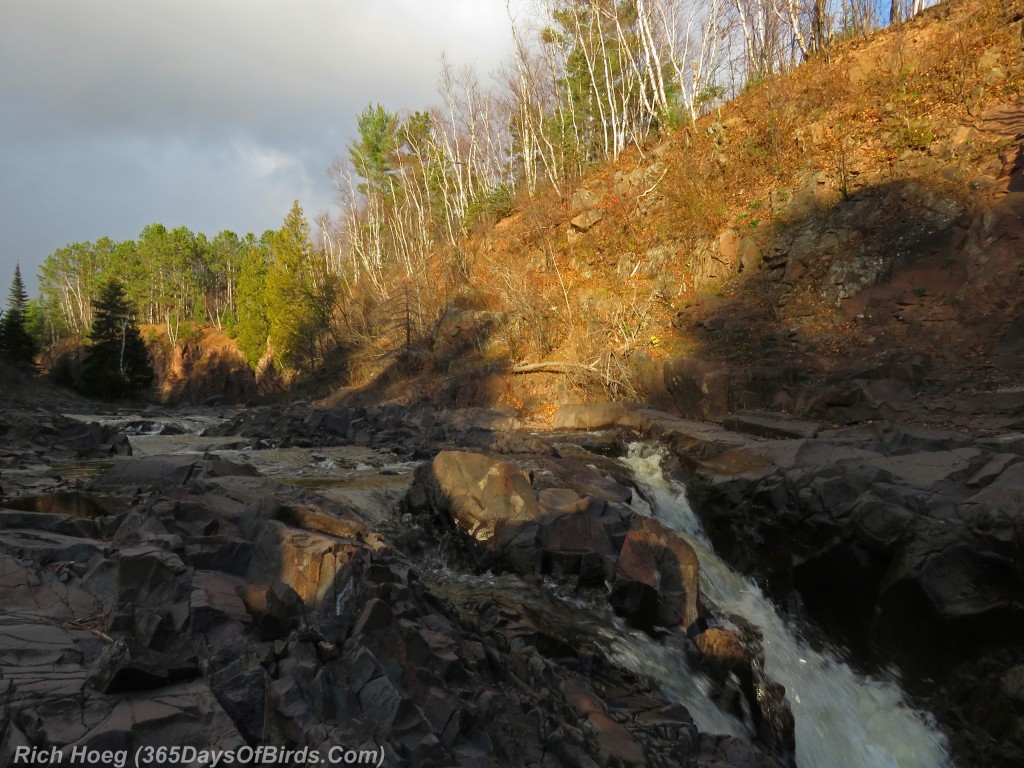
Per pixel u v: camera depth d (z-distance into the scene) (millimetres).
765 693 7551
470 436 18547
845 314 17312
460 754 4211
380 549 6852
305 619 5363
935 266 16531
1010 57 18547
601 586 8758
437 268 39219
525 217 31641
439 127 47000
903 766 7648
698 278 22172
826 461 10109
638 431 16578
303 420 22094
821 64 24766
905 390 13578
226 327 82188
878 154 19578
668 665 7523
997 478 8375
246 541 6441
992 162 16922
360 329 41469
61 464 14227
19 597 5344
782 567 9914
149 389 68125
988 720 7188
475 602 8016
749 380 16141
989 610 7441
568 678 6109
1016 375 13016
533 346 24281
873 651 8688
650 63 35094
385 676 4418
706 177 24266
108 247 110688
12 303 78562
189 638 4887
